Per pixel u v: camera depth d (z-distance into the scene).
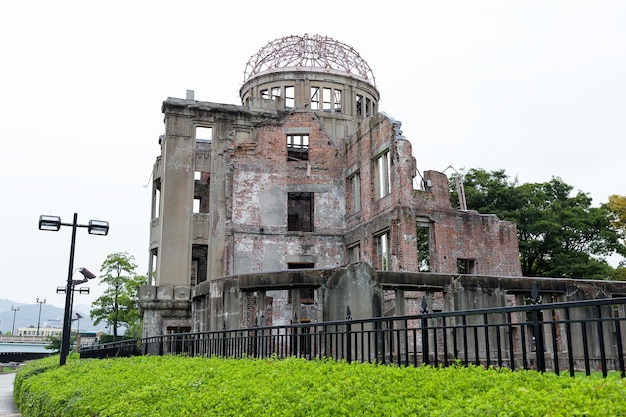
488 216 29.69
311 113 34.38
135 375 10.95
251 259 31.81
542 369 5.92
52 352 70.94
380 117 29.59
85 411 9.13
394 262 26.66
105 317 52.25
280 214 32.84
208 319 21.28
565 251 38.56
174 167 33.84
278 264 32.12
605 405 4.11
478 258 28.75
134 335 59.16
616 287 21.33
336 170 33.88
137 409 7.88
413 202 27.30
